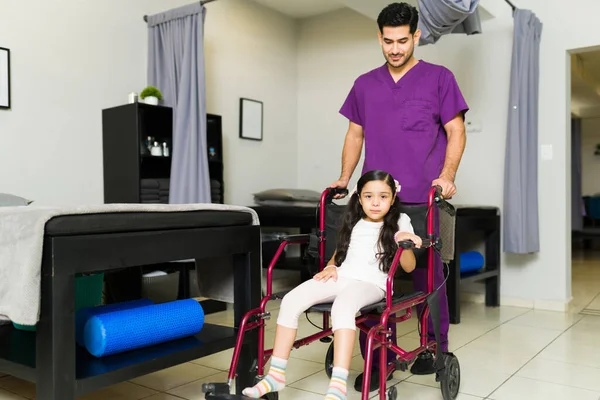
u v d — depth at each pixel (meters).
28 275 1.28
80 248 1.35
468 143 4.04
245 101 4.39
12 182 2.89
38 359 1.33
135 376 1.48
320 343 2.80
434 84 2.09
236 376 1.90
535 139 3.66
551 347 2.72
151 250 1.53
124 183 3.21
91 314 1.63
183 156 3.25
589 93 6.88
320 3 4.59
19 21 2.92
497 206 3.93
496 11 3.90
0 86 2.82
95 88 3.31
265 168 4.63
